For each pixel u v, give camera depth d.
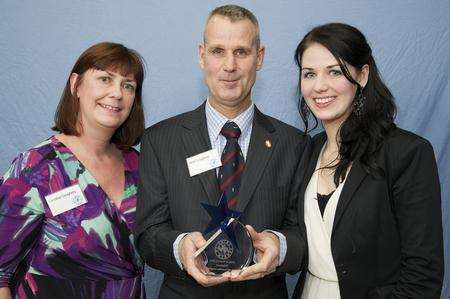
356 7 2.22
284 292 1.58
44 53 2.25
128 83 1.63
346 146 1.42
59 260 1.51
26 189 1.49
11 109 2.28
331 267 1.42
